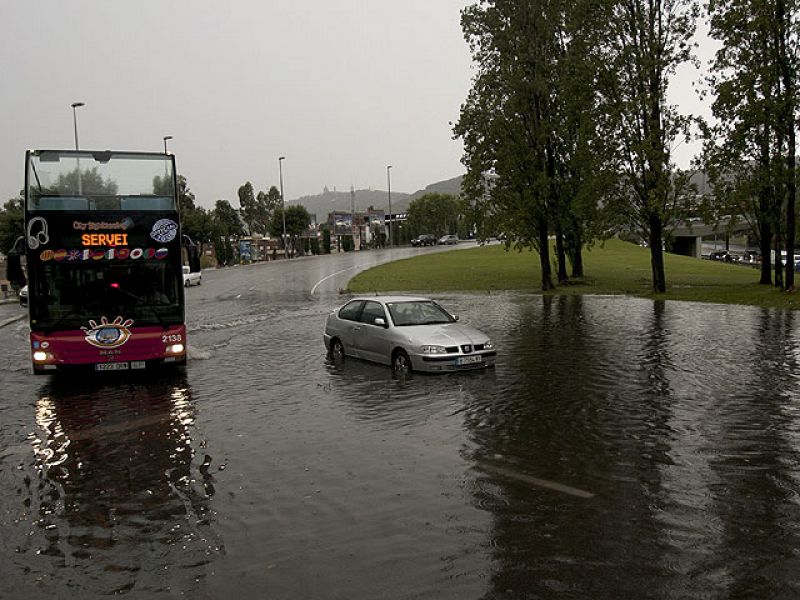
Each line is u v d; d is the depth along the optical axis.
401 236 123.56
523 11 34.06
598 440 8.39
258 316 25.83
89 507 6.62
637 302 27.42
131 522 6.20
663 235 31.89
